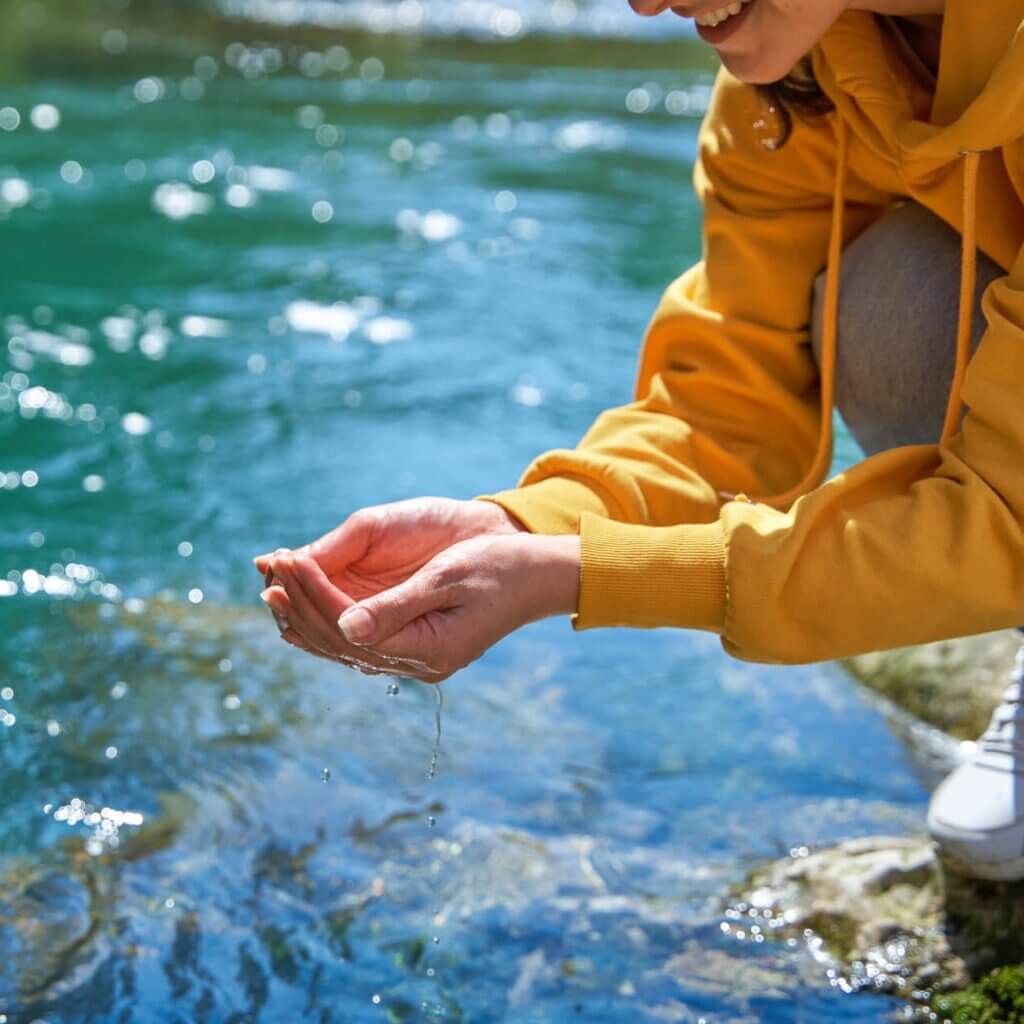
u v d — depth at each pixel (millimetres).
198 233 4828
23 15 8414
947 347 1750
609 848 2125
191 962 1860
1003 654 2605
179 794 2203
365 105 6848
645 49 8602
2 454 3283
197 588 2807
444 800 2225
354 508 3092
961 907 1939
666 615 1455
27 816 2133
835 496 1448
